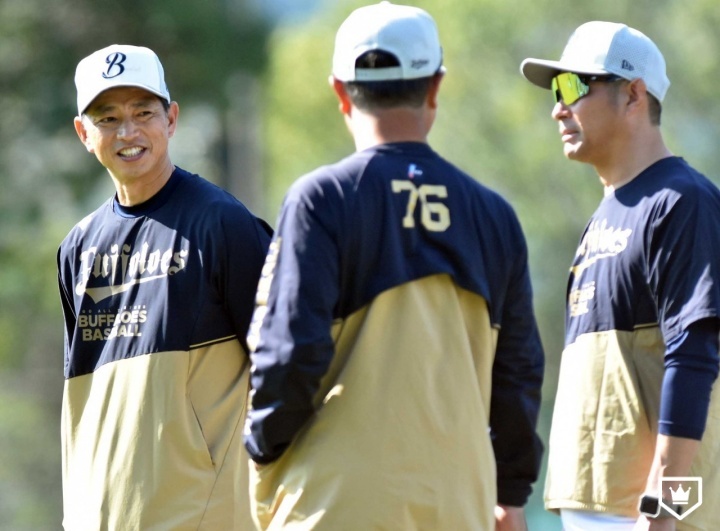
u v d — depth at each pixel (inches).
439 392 569.9
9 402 3265.3
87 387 713.6
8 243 3189.0
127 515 679.7
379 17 581.6
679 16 3410.4
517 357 605.9
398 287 568.1
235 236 689.0
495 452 621.6
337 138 4722.0
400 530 557.6
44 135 3164.4
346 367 567.2
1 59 3186.5
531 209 3629.4
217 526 680.4
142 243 703.1
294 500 565.9
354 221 564.7
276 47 3855.8
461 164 3710.6
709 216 647.1
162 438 681.0
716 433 660.1
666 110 3440.0
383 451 561.3
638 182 681.0
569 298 708.7
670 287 645.3
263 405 562.9
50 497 3230.8
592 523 678.5
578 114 702.5
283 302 557.3
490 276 588.1
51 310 3267.7
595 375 679.7
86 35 3189.0
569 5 3491.6
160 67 721.6
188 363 686.5
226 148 4055.1
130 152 702.5
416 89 580.4
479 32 3582.7
